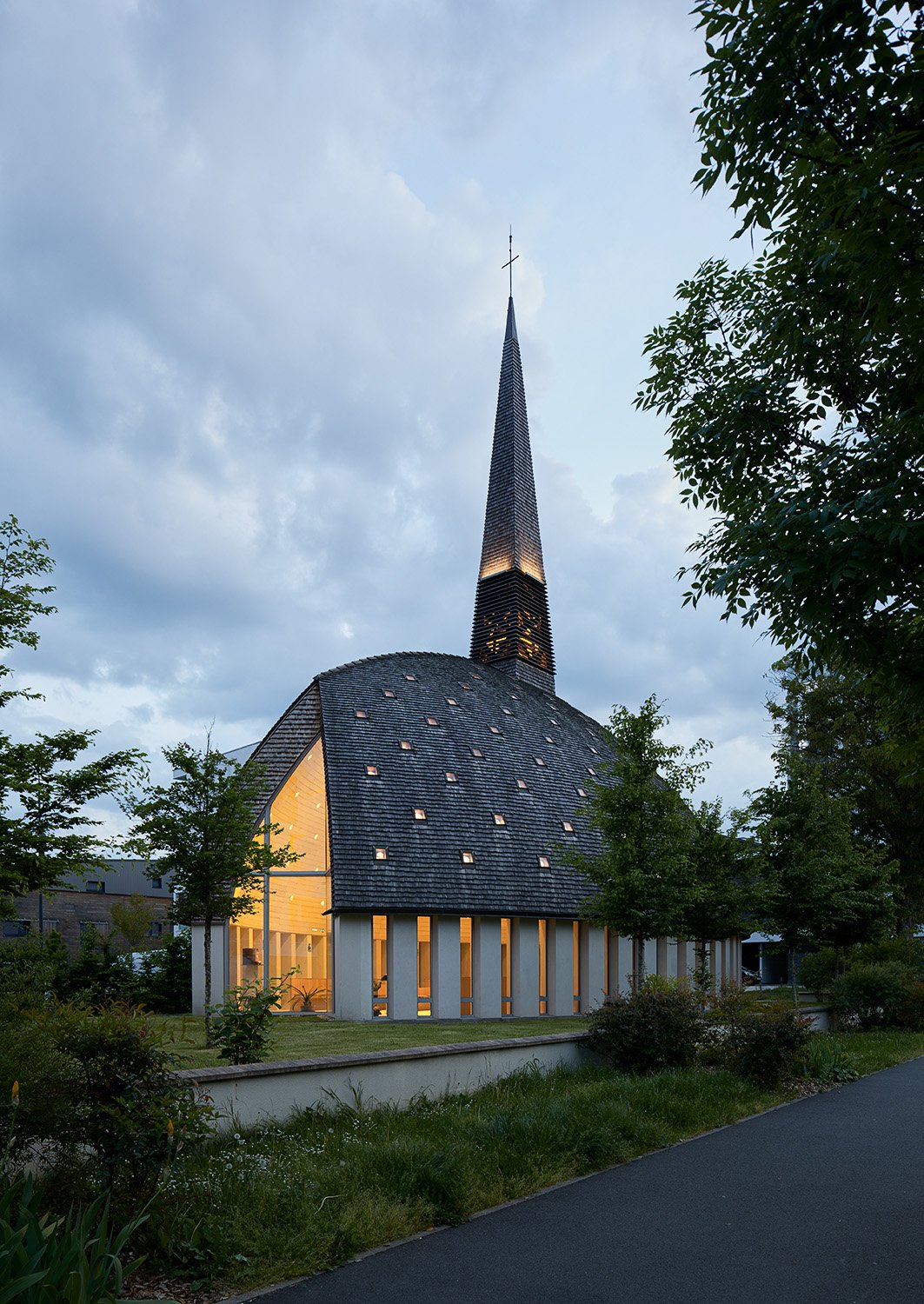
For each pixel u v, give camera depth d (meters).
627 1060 12.44
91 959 21.42
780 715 32.81
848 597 5.49
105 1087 5.54
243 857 15.53
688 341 8.38
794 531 5.71
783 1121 10.23
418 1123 8.74
